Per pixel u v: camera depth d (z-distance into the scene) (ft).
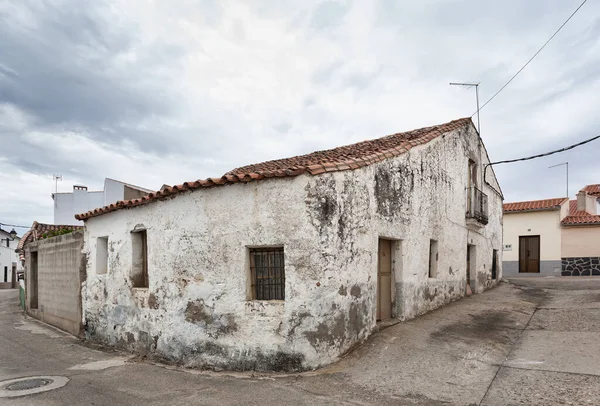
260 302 21.02
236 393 17.79
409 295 28.37
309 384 18.31
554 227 64.44
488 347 22.44
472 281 42.47
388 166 26.48
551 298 37.06
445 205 35.58
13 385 20.01
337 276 20.98
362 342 22.71
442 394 16.79
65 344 30.32
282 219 20.77
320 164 21.22
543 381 17.33
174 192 24.18
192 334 22.91
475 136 43.93
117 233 29.12
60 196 82.33
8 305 58.75
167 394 18.08
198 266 23.03
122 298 28.12
